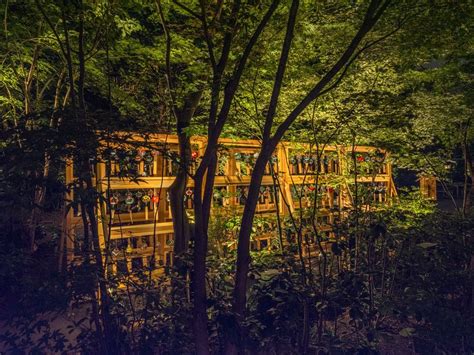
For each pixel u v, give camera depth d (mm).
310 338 3848
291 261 3895
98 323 3307
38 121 3422
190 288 3684
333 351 3566
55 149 3020
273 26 4492
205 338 3271
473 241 4531
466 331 3707
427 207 6238
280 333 3508
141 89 6090
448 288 4238
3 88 7379
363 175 6051
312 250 4922
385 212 4832
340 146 6195
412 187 6910
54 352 3504
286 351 3654
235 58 4539
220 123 3371
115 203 4340
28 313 3033
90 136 3141
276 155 7098
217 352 3561
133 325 3398
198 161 6043
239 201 7066
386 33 4453
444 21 4125
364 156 6418
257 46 4535
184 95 5082
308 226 4793
